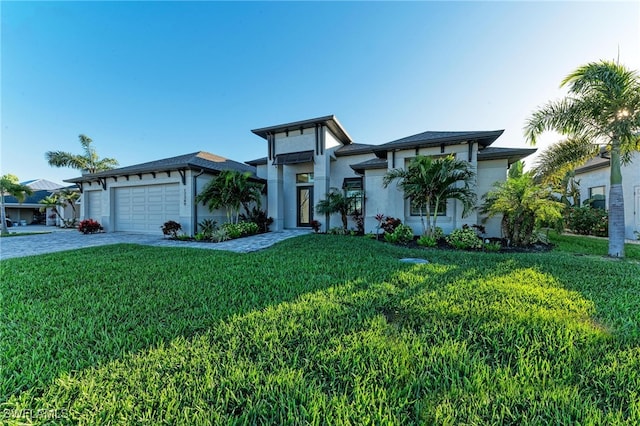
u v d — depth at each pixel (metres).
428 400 1.85
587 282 4.62
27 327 2.94
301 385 1.99
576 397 1.86
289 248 8.51
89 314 3.30
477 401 1.84
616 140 7.91
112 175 15.28
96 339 2.67
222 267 5.80
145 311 3.38
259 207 14.52
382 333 2.76
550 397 1.87
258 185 14.33
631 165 12.27
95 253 7.83
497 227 11.43
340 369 2.17
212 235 11.80
